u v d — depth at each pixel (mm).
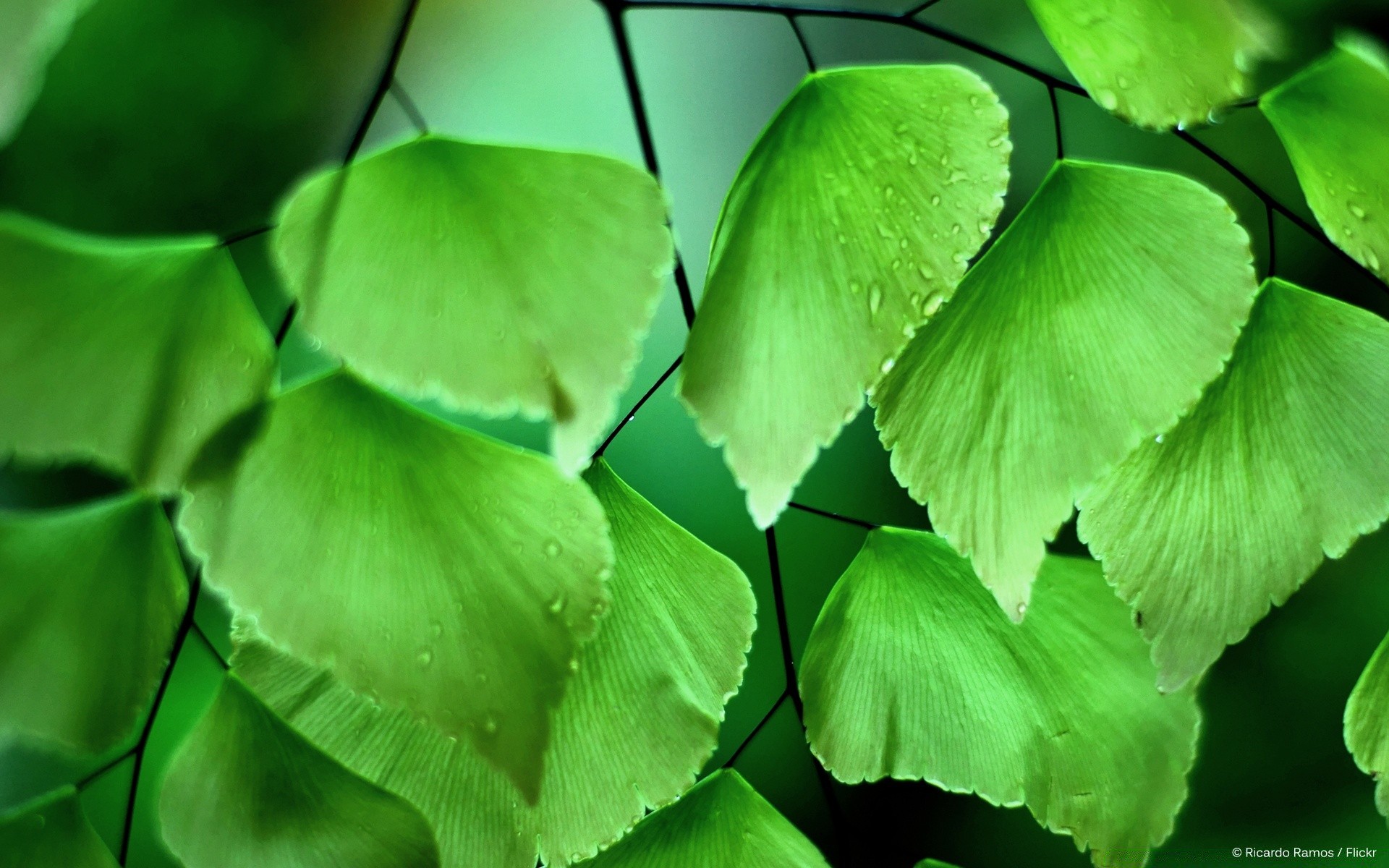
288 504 169
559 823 184
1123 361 177
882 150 172
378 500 170
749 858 196
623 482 186
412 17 167
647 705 184
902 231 171
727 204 172
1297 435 186
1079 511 187
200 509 168
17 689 174
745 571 377
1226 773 377
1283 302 186
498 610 171
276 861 180
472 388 165
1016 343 177
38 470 354
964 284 176
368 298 164
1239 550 187
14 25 152
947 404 177
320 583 169
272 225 170
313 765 179
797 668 198
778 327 171
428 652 170
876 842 373
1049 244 177
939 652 194
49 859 180
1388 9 357
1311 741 375
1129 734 195
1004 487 178
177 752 180
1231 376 185
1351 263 190
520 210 165
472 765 183
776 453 172
